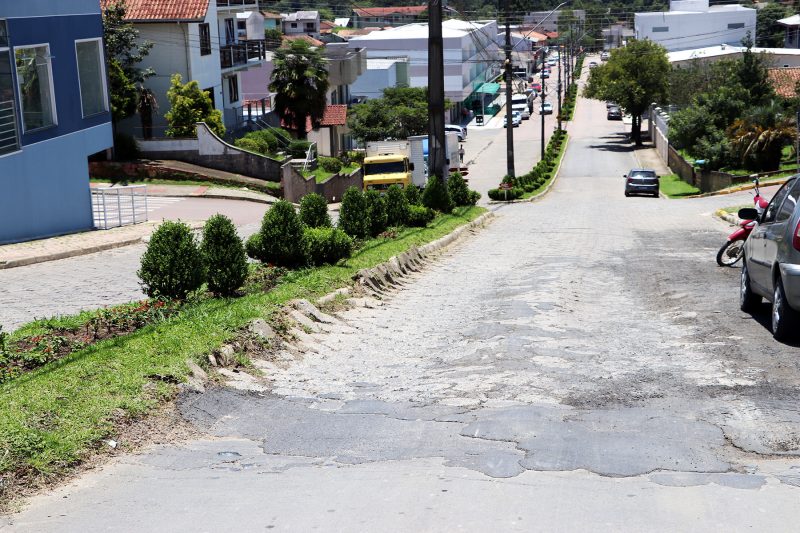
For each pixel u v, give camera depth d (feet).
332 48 271.08
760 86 198.18
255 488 19.31
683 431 22.33
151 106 133.08
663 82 273.95
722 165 163.94
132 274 54.75
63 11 75.61
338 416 25.02
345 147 234.99
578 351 32.12
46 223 73.72
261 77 212.23
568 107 371.76
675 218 100.89
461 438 22.44
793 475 19.04
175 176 124.47
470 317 40.93
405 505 17.79
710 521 16.58
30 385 25.31
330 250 51.03
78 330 33.42
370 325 39.42
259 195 120.37
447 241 76.48
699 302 42.22
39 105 72.79
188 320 33.53
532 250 71.41
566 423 23.30
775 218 34.63
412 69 336.29
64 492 19.47
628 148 271.69
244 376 29.19
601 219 104.12
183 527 17.15
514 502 17.76
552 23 540.11
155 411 24.52
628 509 17.26
